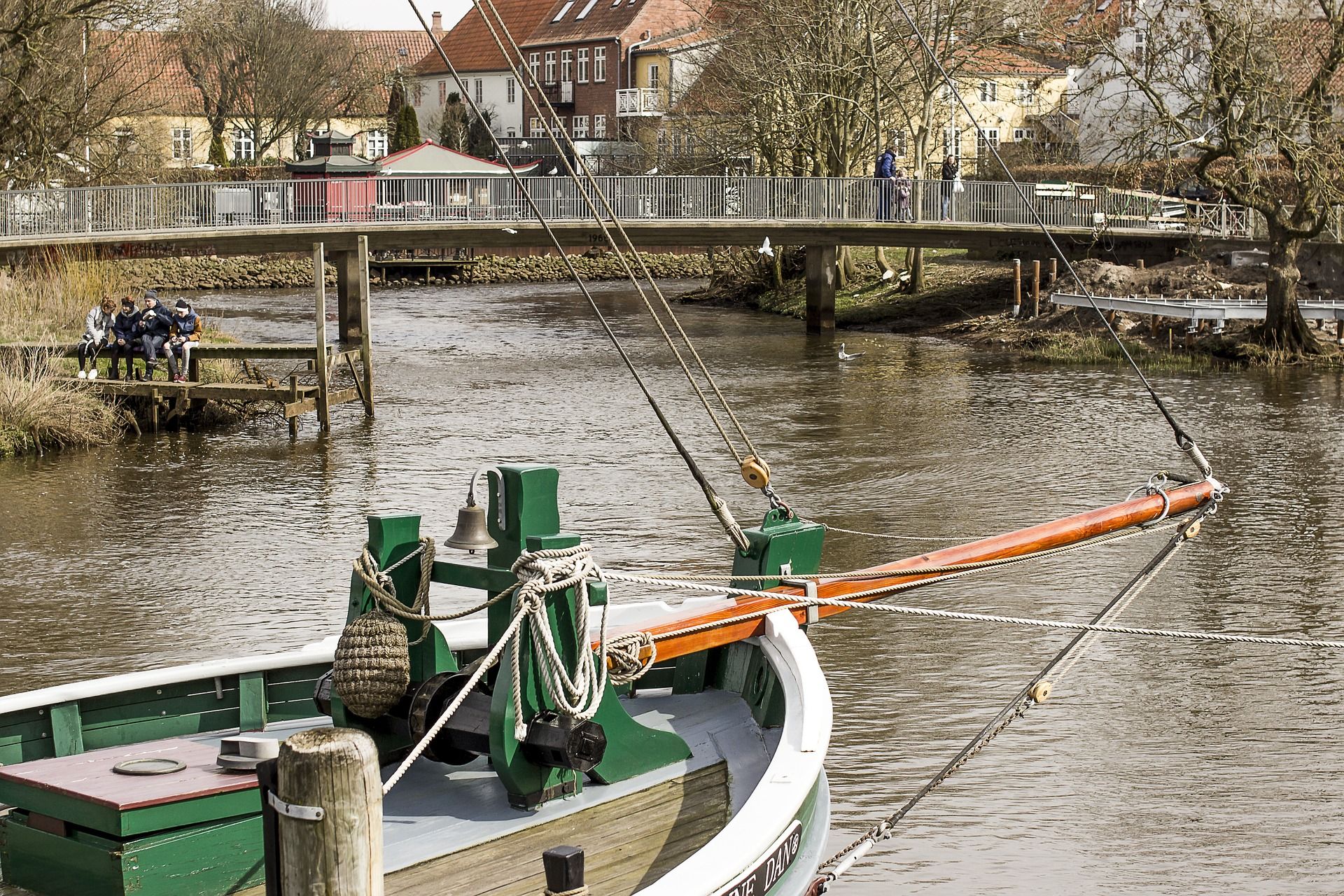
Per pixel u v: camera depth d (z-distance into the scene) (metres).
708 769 7.02
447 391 34.44
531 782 6.36
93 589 17.19
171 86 88.12
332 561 18.53
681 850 6.31
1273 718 12.98
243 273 67.38
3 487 23.27
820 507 21.58
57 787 5.85
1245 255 46.16
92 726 7.25
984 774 11.68
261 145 89.56
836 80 50.91
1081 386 35.00
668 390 34.59
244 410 30.38
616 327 49.66
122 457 25.98
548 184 44.97
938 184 48.41
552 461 25.36
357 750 4.16
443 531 20.05
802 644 7.54
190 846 5.80
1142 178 51.31
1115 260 48.81
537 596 6.16
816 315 48.59
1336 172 38.06
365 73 103.06
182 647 14.86
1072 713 13.05
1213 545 19.11
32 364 27.25
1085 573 17.75
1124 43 52.19
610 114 99.06
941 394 33.84
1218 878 9.99
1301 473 24.03
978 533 19.77
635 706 7.96
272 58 87.69
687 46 71.56
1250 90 37.31
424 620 6.56
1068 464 25.00
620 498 22.11
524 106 105.75
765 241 45.91
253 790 5.89
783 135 54.12
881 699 13.32
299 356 28.64
